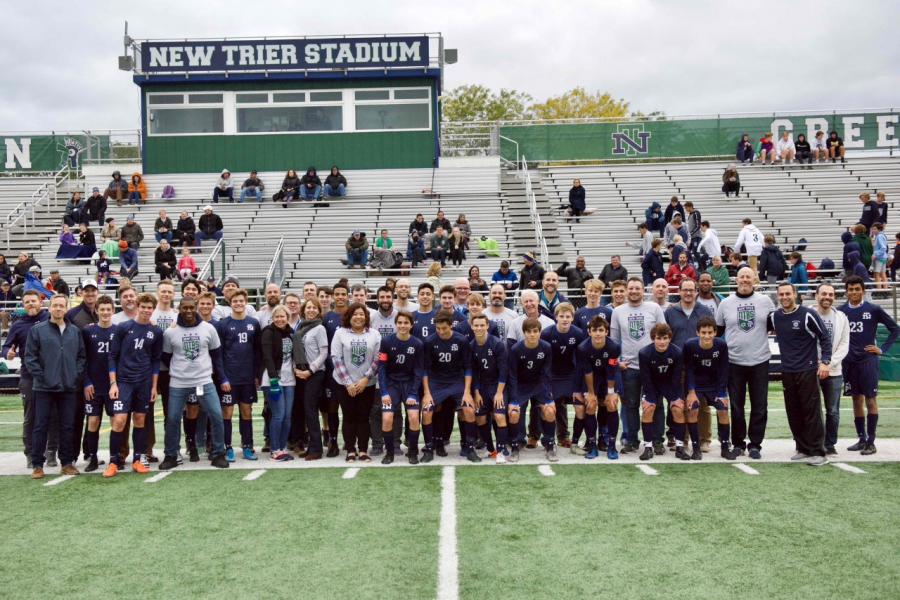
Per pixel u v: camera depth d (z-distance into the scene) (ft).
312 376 26.30
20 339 25.63
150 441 27.04
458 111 171.42
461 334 26.03
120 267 58.65
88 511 20.20
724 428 25.62
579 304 49.78
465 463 25.52
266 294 29.01
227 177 71.46
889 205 72.69
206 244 64.49
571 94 169.89
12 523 19.21
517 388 25.75
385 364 25.59
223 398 25.88
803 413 25.04
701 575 15.24
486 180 74.13
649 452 25.68
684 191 75.05
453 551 16.71
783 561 15.94
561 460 25.79
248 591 14.69
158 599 14.39
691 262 53.36
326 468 24.95
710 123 81.76
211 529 18.49
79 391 25.50
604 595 14.32
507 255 64.64
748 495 20.94
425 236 61.31
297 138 74.74
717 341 25.02
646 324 26.58
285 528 18.47
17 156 81.87
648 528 18.19
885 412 35.88
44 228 70.49
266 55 73.77
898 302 49.11
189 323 25.04
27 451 25.44
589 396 25.90
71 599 14.48
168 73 73.77
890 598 14.10
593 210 70.54
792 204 72.59
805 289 50.90
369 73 73.67
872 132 81.20
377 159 74.69
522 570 15.60
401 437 30.55
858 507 19.66
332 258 63.93
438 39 74.02
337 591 14.61
